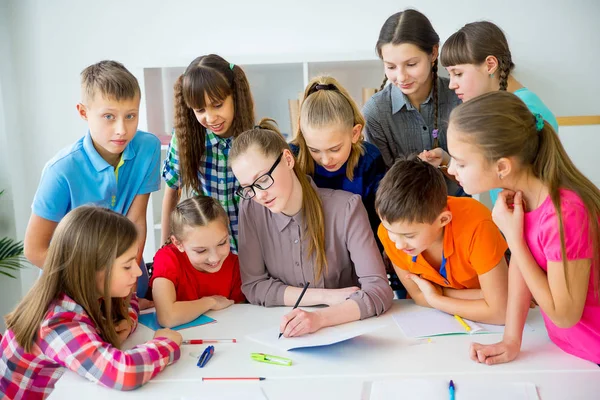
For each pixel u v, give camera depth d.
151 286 1.76
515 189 1.25
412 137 2.14
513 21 2.90
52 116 3.10
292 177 1.59
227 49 3.04
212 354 1.36
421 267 1.59
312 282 1.70
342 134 1.67
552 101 2.95
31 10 3.02
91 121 1.71
